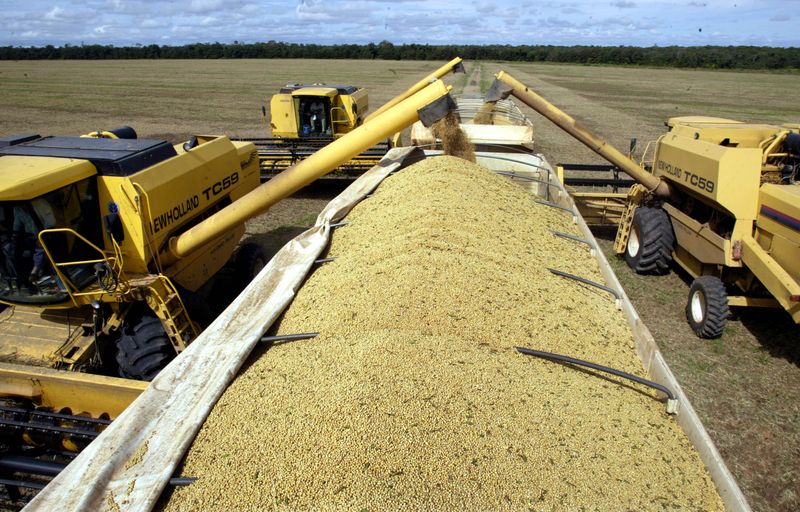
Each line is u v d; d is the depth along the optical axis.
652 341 3.48
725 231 6.12
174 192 4.68
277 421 2.69
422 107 4.79
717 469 2.53
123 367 4.30
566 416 2.80
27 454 3.89
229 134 18.53
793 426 4.65
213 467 2.49
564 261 4.78
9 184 3.58
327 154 4.82
